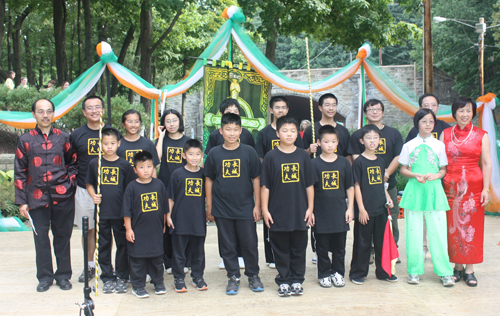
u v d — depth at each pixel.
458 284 4.12
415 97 6.92
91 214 4.34
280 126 3.86
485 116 6.85
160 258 3.93
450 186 4.16
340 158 4.09
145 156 3.90
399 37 15.83
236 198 3.94
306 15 12.94
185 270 4.65
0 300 3.76
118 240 4.04
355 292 3.91
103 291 3.98
